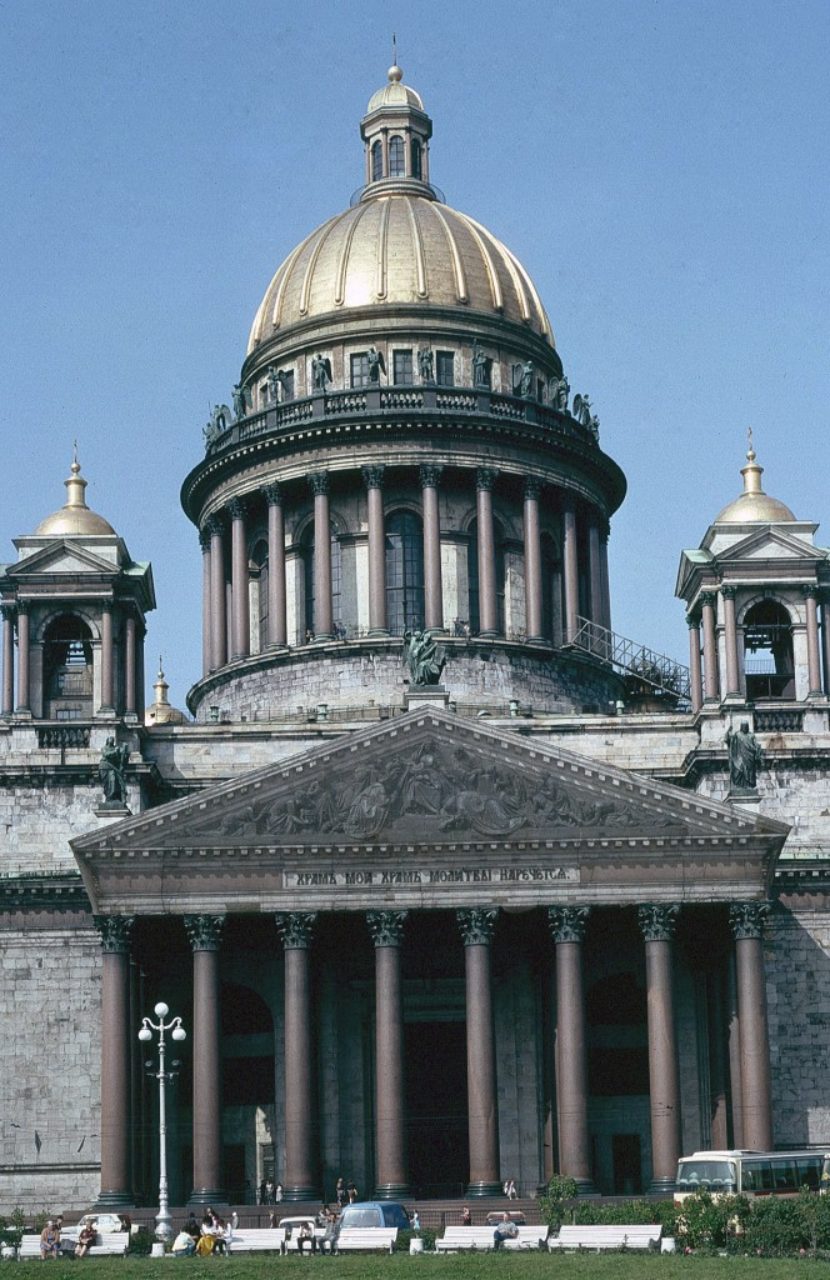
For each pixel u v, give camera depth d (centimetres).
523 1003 13962
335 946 14000
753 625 15000
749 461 15512
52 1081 13738
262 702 16250
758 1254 9856
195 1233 11450
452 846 13075
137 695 15088
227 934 13750
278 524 16562
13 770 14362
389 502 16575
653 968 12975
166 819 13038
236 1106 13988
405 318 17000
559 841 13050
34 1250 11394
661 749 14938
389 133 18462
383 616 16150
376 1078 13488
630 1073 14100
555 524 16975
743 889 13100
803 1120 13775
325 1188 13650
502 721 14938
